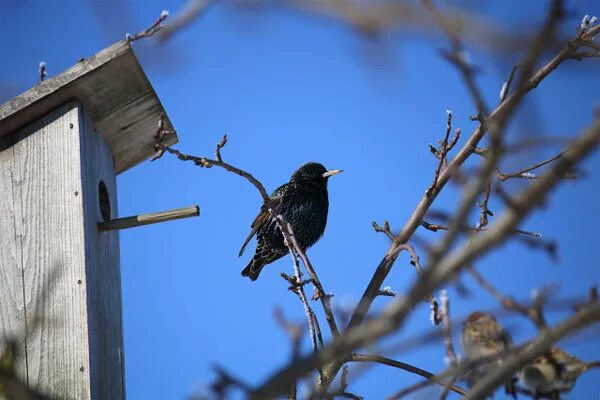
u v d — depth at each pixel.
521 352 5.25
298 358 4.51
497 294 5.22
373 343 4.45
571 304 5.09
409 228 9.49
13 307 10.64
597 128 4.22
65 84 11.57
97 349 10.86
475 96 4.77
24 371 10.30
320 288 8.53
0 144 11.41
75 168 11.34
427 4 3.62
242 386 4.73
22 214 11.09
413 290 4.42
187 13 4.46
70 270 10.80
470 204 4.45
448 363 5.80
